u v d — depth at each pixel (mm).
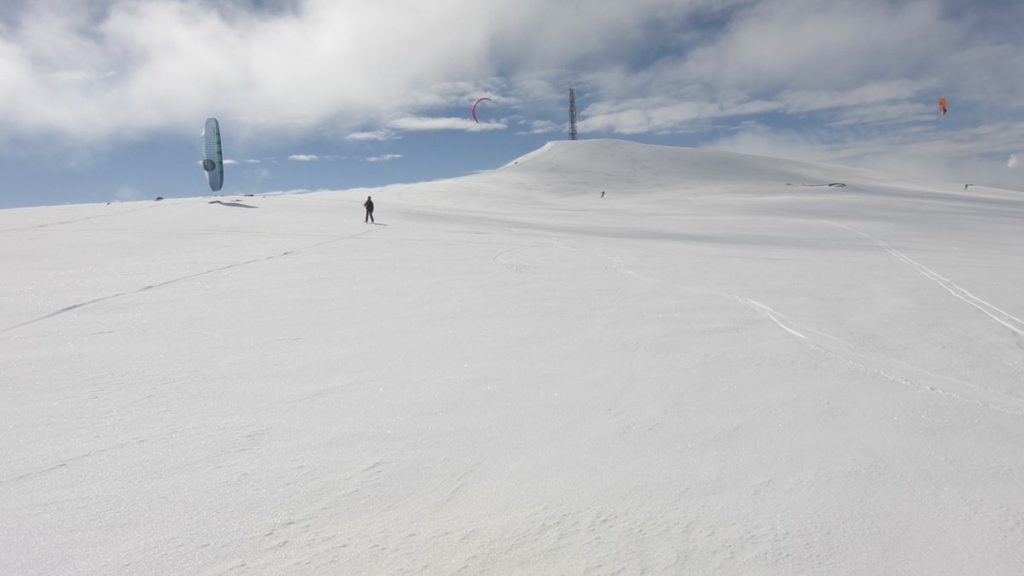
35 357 7781
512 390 6453
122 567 3410
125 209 29656
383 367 7301
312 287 12633
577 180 88625
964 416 5770
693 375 6949
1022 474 4578
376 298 11539
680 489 4316
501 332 8992
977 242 27188
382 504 4117
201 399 6234
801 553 3539
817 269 15930
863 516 3965
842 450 4988
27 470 4652
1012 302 11609
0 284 12906
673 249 21078
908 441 5176
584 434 5305
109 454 4926
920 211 50031
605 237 26078
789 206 53969
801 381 6758
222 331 9109
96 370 7234
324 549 3578
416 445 5082
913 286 13320
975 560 3498
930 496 4238
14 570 3387
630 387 6531
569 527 3812
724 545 3613
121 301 11242
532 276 14133
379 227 24953
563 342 8414
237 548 3590
